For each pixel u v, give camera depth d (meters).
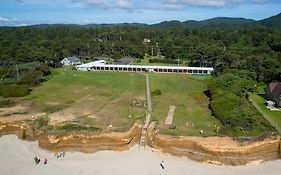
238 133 56.22
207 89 88.44
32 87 92.88
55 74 114.50
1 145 57.19
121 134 56.34
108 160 51.84
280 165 50.69
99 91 89.38
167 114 68.25
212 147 52.28
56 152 54.72
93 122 62.84
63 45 160.12
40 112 69.62
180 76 115.88
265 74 98.31
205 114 68.38
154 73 123.00
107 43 171.88
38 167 49.84
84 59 160.50
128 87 94.69
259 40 168.25
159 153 53.88
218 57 125.25
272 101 76.31
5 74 102.69
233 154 51.66
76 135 56.12
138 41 188.12
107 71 127.12
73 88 92.94
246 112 62.97
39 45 153.38
